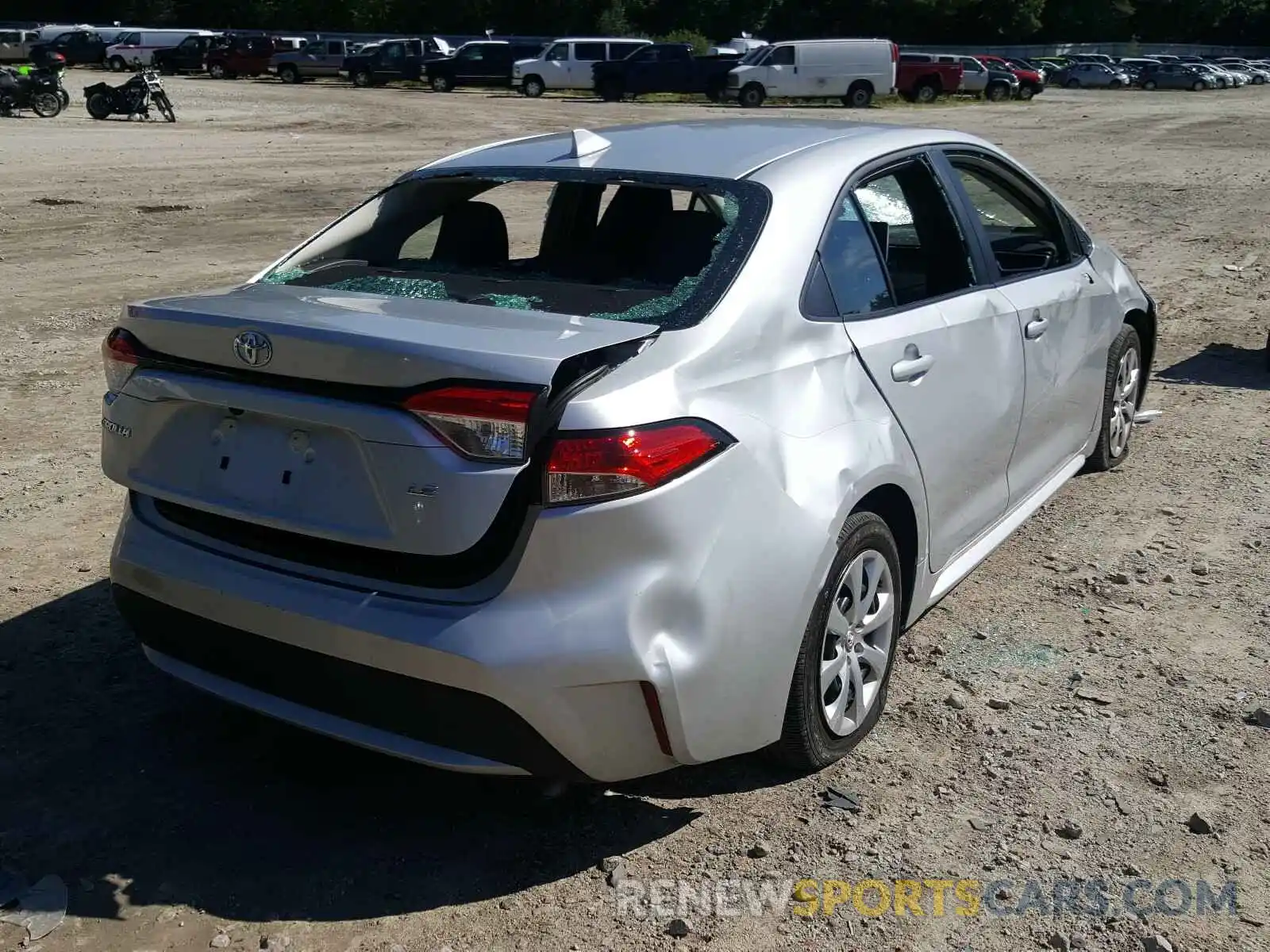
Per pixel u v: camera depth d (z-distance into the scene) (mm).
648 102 39781
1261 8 90688
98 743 3605
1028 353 4473
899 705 3859
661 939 2826
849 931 2865
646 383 2848
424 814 3291
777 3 78438
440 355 2719
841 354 3387
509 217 3662
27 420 6785
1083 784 3447
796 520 3074
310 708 3062
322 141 24859
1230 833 3234
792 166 3619
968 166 4488
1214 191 18406
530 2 73250
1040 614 4520
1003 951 2807
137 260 11688
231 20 72250
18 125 26422
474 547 2760
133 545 3281
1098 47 82250
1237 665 4148
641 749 2918
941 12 78375
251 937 2807
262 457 3012
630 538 2760
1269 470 6121
